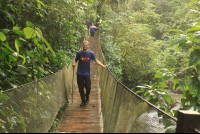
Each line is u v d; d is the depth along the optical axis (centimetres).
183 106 217
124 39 1322
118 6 1652
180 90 998
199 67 208
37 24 410
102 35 1325
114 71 1111
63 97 398
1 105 154
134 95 161
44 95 247
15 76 263
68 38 614
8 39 268
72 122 341
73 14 541
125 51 1323
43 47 245
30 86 203
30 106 199
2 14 315
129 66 1305
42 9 396
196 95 212
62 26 517
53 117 284
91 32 1706
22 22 370
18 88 179
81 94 439
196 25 203
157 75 245
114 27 1426
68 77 495
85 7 551
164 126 108
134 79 1333
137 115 141
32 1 363
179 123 97
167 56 1305
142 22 1781
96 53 1312
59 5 470
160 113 115
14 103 171
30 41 293
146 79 1326
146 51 1279
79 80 436
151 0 2744
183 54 1185
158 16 1839
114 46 1227
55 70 484
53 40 501
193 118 94
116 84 243
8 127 157
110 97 273
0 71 229
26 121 186
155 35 2244
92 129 311
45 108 246
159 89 250
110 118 227
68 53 757
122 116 175
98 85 664
